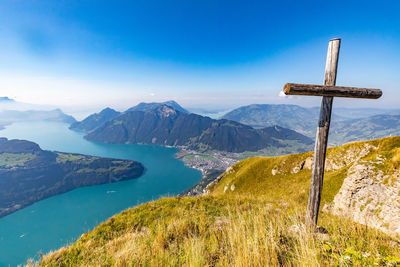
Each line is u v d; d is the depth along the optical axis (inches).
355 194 882.1
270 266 152.2
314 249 159.6
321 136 211.6
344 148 1701.5
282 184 1977.1
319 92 190.1
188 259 191.9
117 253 261.1
